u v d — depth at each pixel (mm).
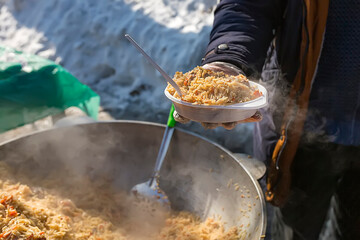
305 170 1651
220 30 1346
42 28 3777
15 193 1291
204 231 1460
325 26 1269
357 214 1632
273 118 1567
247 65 1244
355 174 1592
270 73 1523
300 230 1842
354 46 1308
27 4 4039
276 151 1531
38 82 1785
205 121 1044
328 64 1359
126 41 3301
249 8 1341
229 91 1029
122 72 3295
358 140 1476
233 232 1309
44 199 1424
